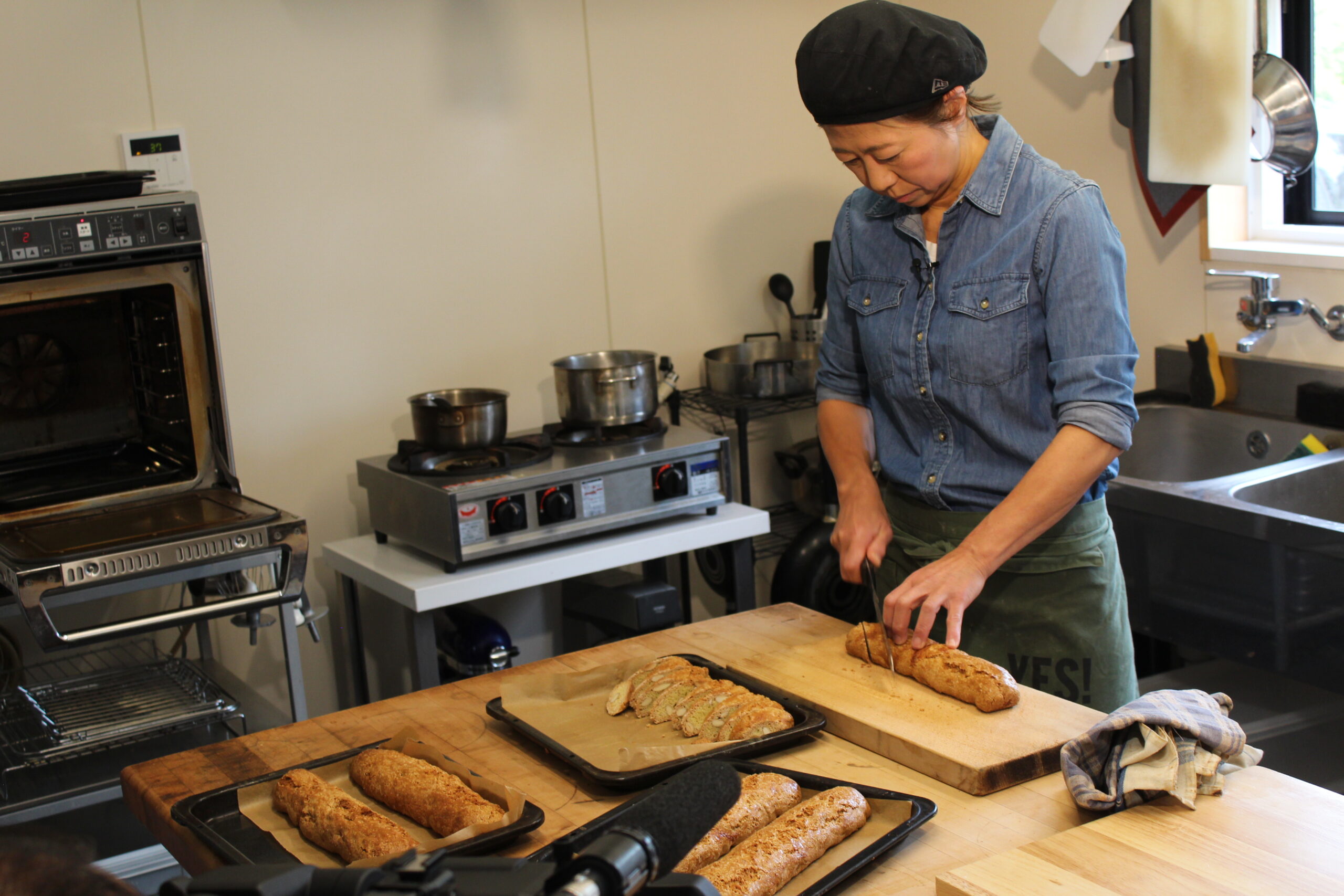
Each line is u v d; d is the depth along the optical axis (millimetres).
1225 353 2750
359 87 2785
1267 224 2787
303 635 2895
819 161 3447
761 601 3516
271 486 2812
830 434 1846
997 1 3184
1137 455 2855
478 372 3035
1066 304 1508
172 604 2725
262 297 2744
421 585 2365
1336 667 1983
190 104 2609
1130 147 2906
